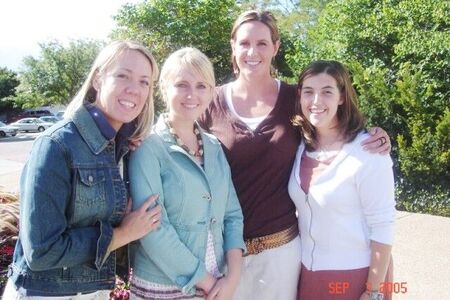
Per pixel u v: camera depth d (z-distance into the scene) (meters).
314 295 2.79
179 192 2.40
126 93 2.15
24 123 40.88
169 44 14.28
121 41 2.24
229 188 2.72
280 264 2.88
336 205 2.67
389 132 8.37
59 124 2.10
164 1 14.28
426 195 7.86
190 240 2.43
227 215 2.70
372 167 2.62
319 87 2.73
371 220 2.65
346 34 9.77
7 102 50.84
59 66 39.31
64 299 2.08
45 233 1.91
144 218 2.23
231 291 2.48
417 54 8.62
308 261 2.83
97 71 2.21
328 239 2.73
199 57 2.51
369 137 2.71
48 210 1.92
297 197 2.86
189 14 14.38
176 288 2.38
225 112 3.05
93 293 2.15
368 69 8.75
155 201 2.35
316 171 2.79
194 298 2.42
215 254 2.53
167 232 2.33
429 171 7.79
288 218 2.93
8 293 2.10
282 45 15.77
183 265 2.34
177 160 2.46
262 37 3.00
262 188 2.91
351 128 2.78
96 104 2.21
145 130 2.41
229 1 14.73
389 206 2.63
